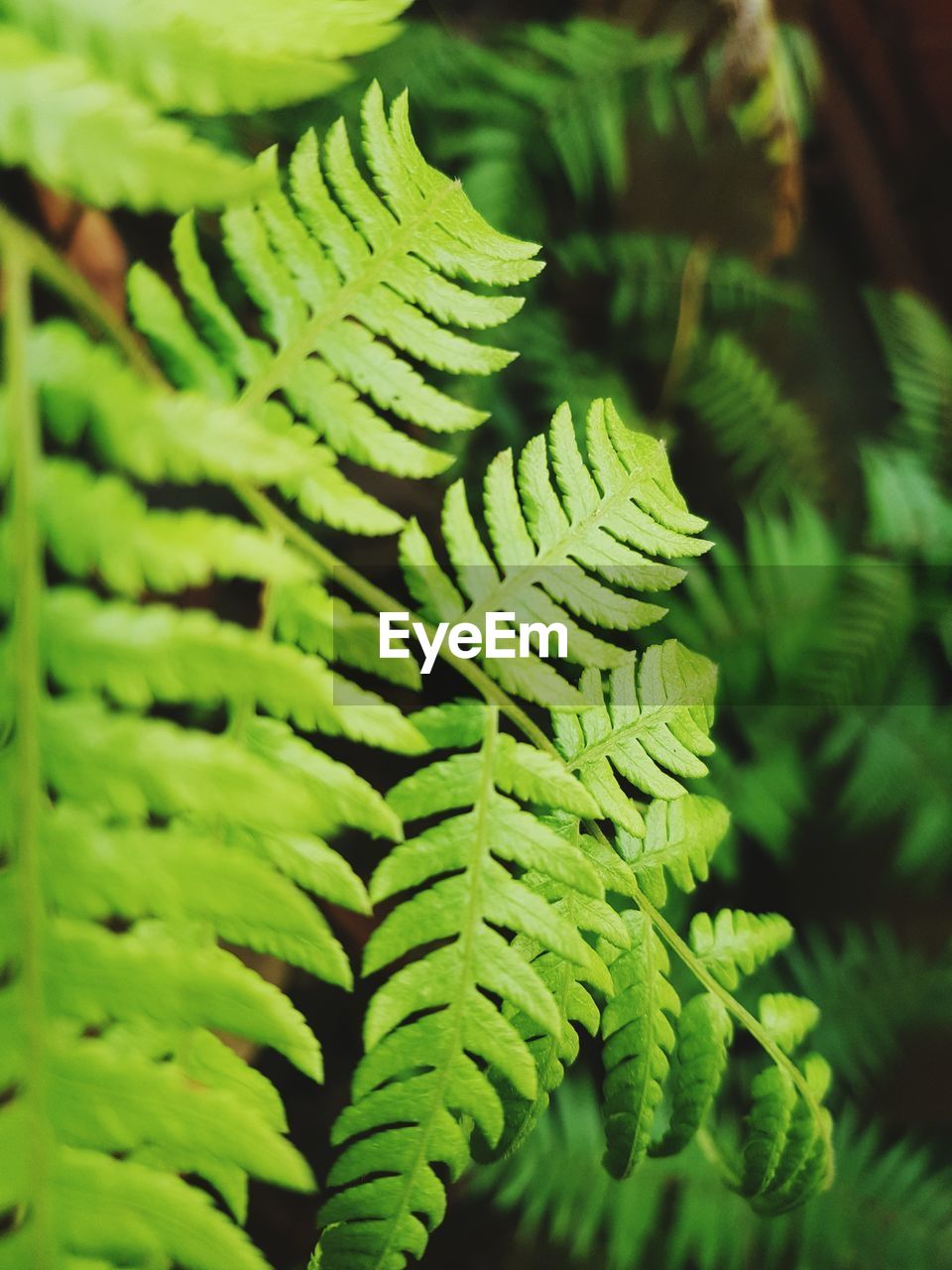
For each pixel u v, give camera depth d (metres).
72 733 0.26
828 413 1.00
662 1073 0.33
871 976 0.75
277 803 0.26
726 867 0.67
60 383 0.25
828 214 1.15
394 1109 0.31
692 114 0.75
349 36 0.26
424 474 0.30
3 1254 0.25
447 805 0.31
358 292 0.31
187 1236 0.26
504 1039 0.31
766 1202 0.35
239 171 0.25
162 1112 0.26
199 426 0.25
